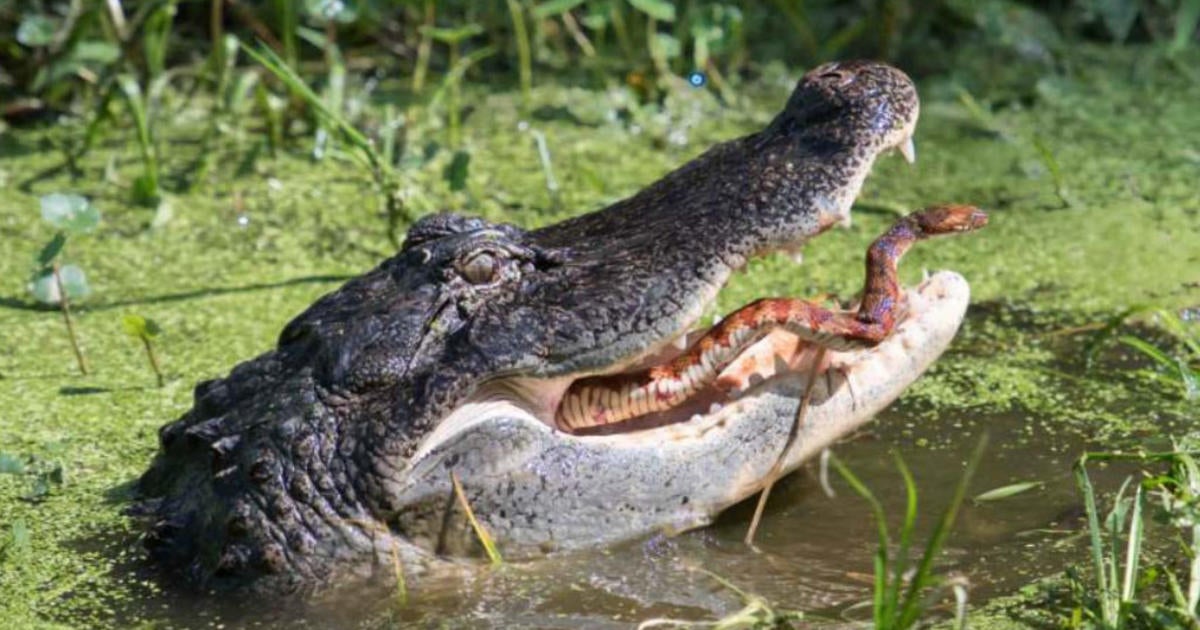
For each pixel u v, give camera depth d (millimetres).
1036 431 18422
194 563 15930
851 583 15289
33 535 16875
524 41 28891
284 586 15453
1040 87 29328
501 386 15664
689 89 29469
